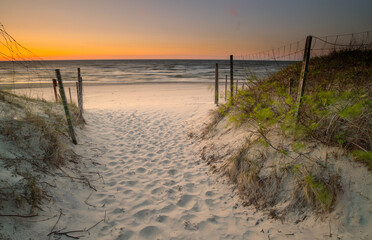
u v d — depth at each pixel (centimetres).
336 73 459
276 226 241
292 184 271
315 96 347
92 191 319
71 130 456
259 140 354
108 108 983
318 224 221
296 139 318
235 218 270
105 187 338
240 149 370
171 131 660
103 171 393
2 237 176
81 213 261
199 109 886
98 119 765
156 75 3691
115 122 751
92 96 1532
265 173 307
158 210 289
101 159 442
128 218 269
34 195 235
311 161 273
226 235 243
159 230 252
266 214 263
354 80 390
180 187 350
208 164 423
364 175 229
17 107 454
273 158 319
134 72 4516
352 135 267
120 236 237
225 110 566
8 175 245
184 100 1280
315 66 571
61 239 209
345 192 227
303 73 312
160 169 416
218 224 262
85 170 377
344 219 211
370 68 421
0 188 219
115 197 313
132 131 656
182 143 561
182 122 749
